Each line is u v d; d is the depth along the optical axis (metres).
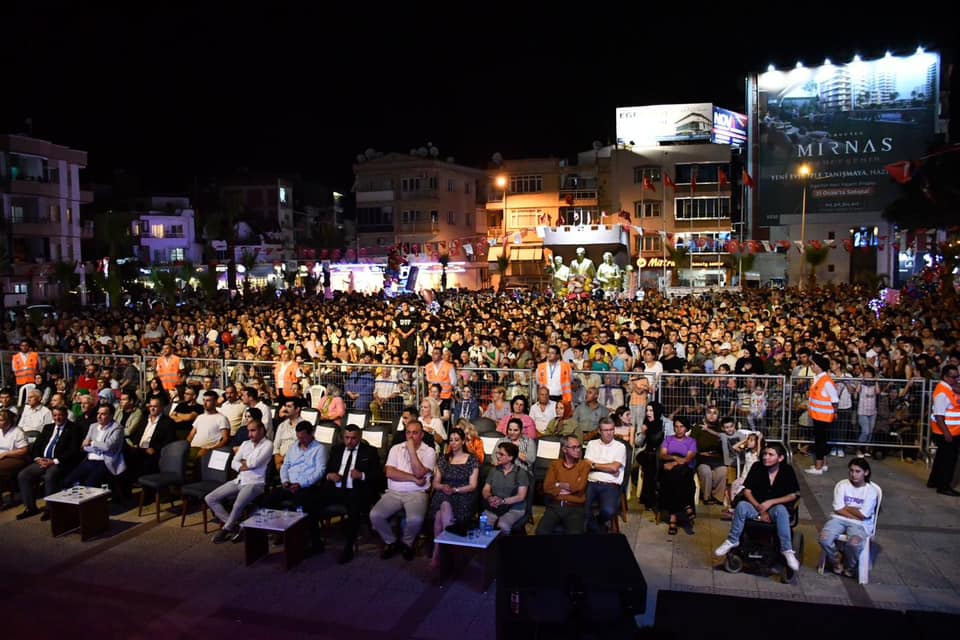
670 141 61.38
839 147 59.06
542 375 11.69
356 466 8.60
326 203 77.38
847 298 32.19
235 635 6.50
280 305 27.80
